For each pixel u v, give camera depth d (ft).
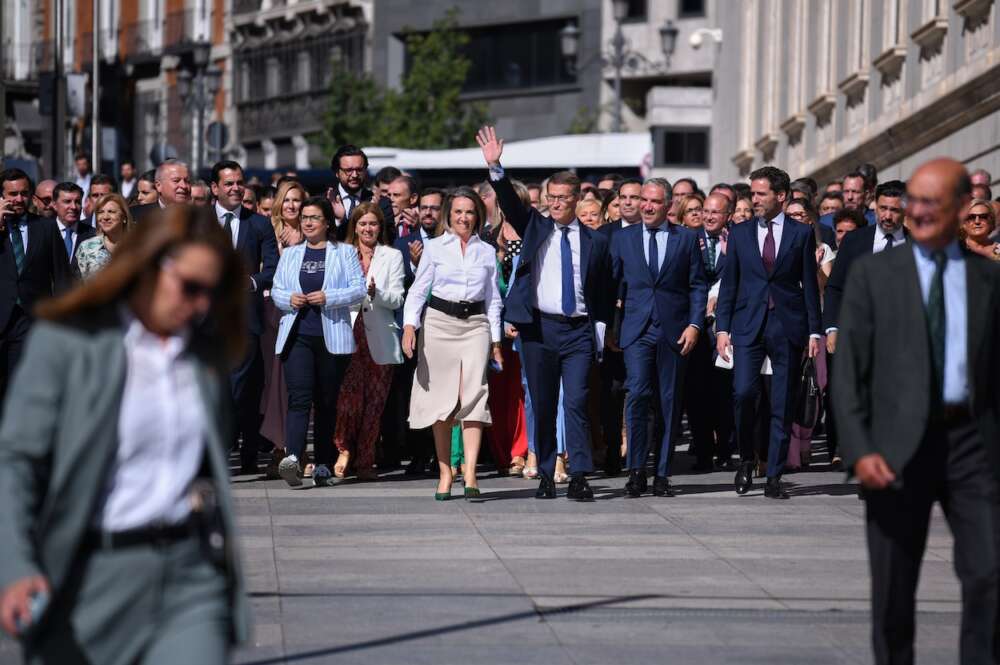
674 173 463.83
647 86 549.54
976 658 57.06
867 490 57.62
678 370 113.29
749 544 93.20
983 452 57.31
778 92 310.24
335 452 122.31
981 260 57.98
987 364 57.57
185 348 43.24
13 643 66.95
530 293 108.78
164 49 570.05
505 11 564.71
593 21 549.13
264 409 130.72
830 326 114.93
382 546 90.99
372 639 68.64
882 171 231.50
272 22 587.27
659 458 113.80
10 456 41.16
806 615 74.49
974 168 181.68
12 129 469.98
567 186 108.58
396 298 121.08
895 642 57.36
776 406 112.68
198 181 124.16
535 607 75.10
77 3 597.11
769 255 112.47
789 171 296.71
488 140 107.86
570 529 97.81
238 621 43.09
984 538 56.90
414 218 135.74
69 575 41.93
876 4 233.76
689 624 72.38
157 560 42.22
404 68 573.33
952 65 191.21
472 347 108.78
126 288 42.65
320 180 316.40
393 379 130.72
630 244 113.19
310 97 572.51
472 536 94.68
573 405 109.60
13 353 116.78
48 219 118.11
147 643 42.22
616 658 66.13
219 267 42.50
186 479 42.98
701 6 531.09
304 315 115.44
